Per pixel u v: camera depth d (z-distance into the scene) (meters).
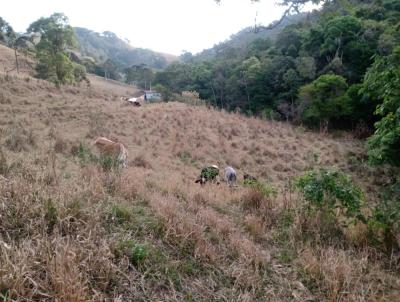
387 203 4.45
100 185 4.20
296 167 15.05
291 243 3.98
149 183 5.55
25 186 3.36
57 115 16.47
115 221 3.37
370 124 28.19
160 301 2.55
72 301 2.13
